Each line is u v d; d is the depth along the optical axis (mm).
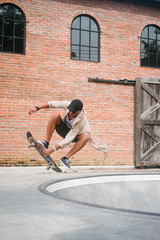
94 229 2789
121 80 10133
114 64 10180
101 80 9820
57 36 9500
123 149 10086
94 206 3830
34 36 9242
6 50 9047
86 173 8578
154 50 10984
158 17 10930
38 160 9062
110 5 10219
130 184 7645
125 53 10359
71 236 2566
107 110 9938
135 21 10555
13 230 2738
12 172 8617
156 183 7992
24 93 9031
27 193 4832
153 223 3004
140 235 2609
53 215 3328
